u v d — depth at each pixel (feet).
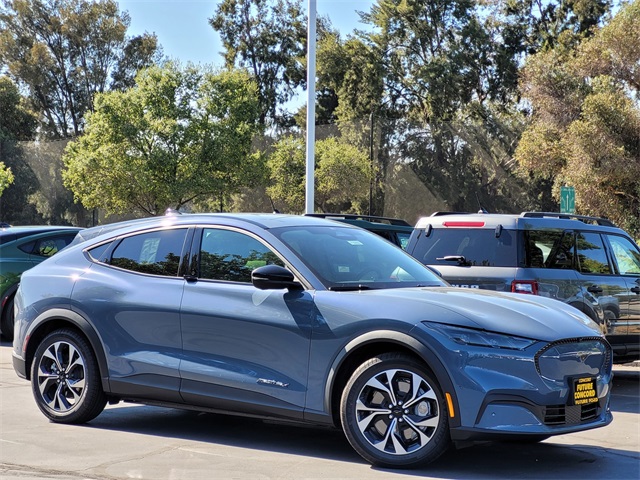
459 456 18.88
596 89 124.06
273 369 18.89
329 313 18.29
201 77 153.89
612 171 117.91
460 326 17.13
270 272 18.62
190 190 149.59
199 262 20.76
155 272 21.33
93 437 20.70
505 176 177.68
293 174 181.16
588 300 29.86
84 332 21.62
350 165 172.24
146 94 150.20
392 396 17.47
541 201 175.01
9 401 25.79
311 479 16.66
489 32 213.25
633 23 129.29
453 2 209.67
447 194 181.47
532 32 210.38
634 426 23.07
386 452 17.44
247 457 18.63
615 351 30.99
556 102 131.85
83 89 242.58
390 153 185.68
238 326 19.36
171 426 22.25
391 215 182.70
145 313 20.81
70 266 22.80
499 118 200.03
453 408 16.79
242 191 187.01
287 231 20.44
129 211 155.33
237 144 153.28
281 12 238.89
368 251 21.04
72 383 22.12
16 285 40.37
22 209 189.47
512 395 16.71
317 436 21.04
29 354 23.12
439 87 205.67
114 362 21.17
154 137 152.66
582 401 17.52
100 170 147.74
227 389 19.42
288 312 18.78
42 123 245.86
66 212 185.78
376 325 17.66
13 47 241.14
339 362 17.98
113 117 148.15
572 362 17.40
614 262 31.71
